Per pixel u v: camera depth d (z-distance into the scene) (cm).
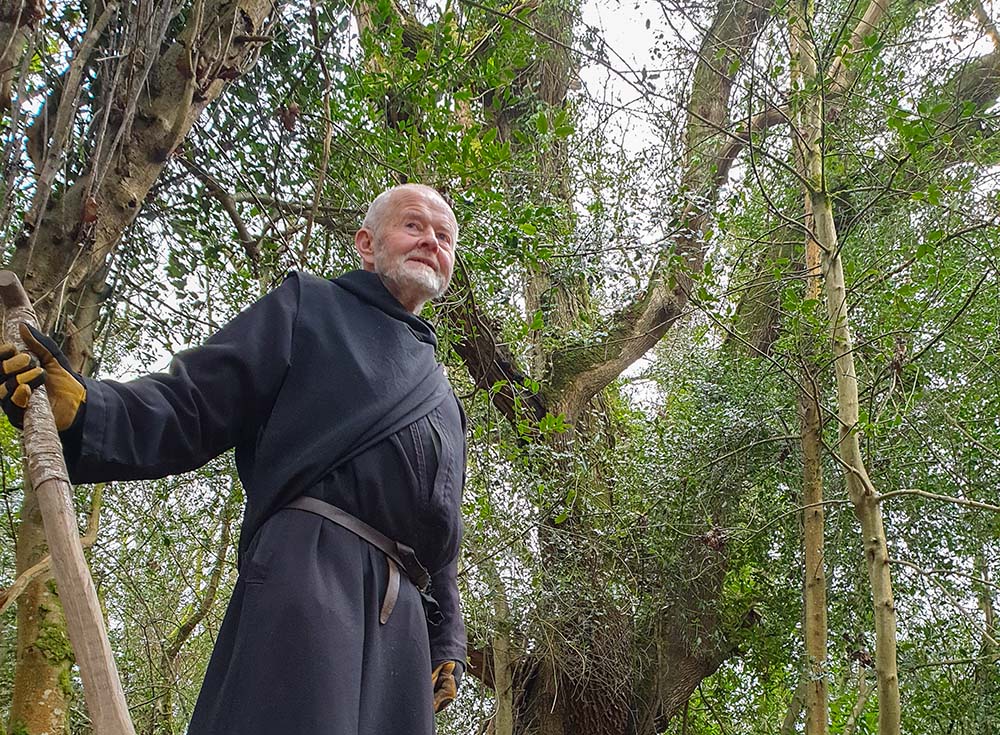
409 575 183
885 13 597
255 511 175
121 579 662
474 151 487
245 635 163
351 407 179
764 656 827
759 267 704
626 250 616
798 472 717
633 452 806
